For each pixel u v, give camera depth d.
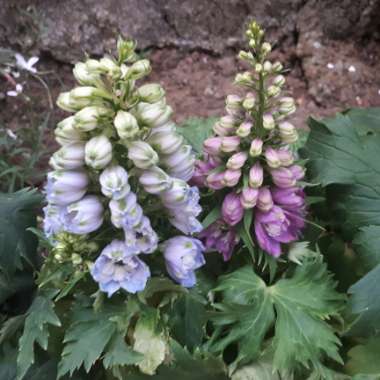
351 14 0.61
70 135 0.28
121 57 0.28
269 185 0.36
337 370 0.37
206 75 0.62
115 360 0.32
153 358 0.32
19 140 0.53
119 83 0.28
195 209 0.31
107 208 0.30
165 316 0.33
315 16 0.61
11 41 0.60
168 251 0.31
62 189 0.29
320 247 0.41
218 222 0.36
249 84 0.34
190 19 0.62
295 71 0.63
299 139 0.45
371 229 0.38
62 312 0.36
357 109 0.47
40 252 0.40
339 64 0.61
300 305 0.35
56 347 0.36
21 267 0.38
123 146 0.29
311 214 0.41
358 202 0.39
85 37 0.61
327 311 0.35
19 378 0.33
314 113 0.60
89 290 0.34
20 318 0.35
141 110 0.28
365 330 0.36
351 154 0.40
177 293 0.33
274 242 0.36
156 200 0.31
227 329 0.36
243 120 0.35
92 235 0.31
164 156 0.30
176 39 0.62
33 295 0.39
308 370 0.35
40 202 0.39
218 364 0.34
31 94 0.60
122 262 0.30
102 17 0.60
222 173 0.35
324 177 0.39
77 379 0.37
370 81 0.61
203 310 0.35
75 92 0.28
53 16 0.60
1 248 0.37
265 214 0.35
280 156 0.34
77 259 0.30
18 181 0.51
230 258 0.38
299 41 0.62
